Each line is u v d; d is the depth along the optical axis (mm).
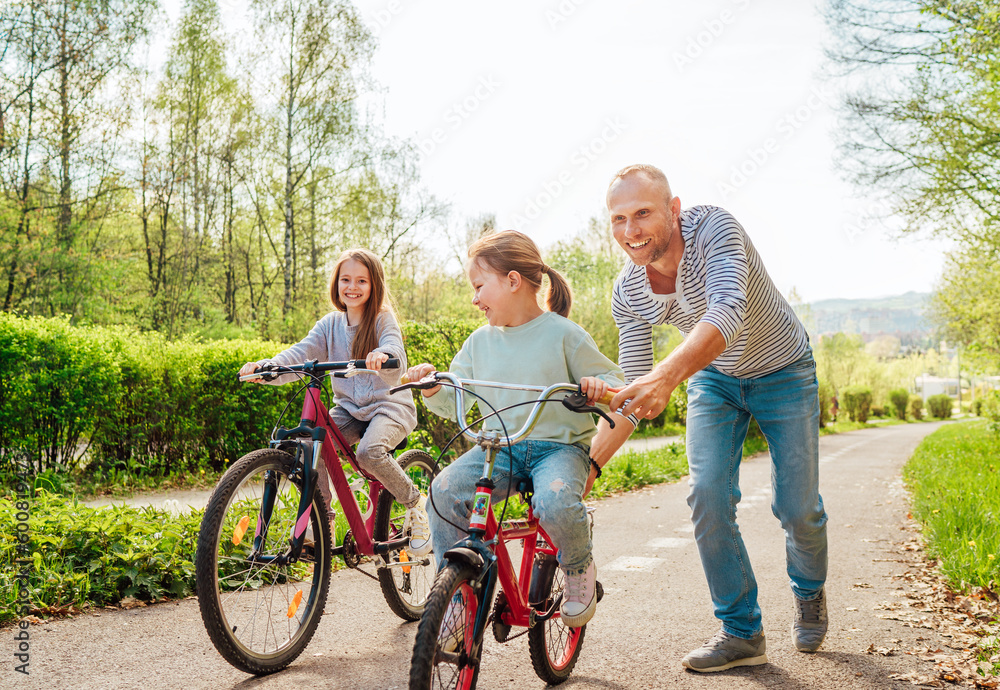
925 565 5387
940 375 97750
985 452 13625
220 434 9219
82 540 4051
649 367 3355
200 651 3160
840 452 20391
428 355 10492
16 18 18688
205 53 24016
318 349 3900
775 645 3508
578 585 2664
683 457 14367
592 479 2910
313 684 2859
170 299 23422
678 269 3021
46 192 20422
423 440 9750
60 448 8062
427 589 4004
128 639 3258
